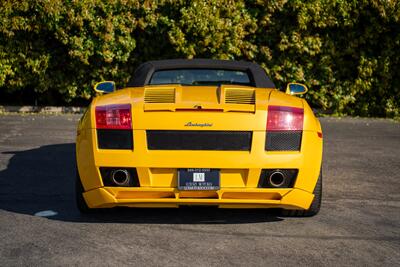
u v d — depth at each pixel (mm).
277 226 5090
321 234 4891
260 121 4844
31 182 6734
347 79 12766
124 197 4879
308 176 4914
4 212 5477
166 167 4758
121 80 12562
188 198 4820
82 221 5180
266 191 4820
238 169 4789
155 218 5281
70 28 11852
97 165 4828
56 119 11867
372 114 12977
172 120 4805
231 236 4801
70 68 12375
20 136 9852
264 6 12117
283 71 12570
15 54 12234
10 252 4391
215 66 6023
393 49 12570
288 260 4281
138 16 12117
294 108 5023
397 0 12023
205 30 11938
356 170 7648
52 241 4645
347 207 5801
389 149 9219
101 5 11805
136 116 4840
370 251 4504
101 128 4883
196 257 4312
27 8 11711
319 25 12203
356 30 12508
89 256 4316
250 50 12359
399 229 5082
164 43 12406
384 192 6477
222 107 4855
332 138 10156
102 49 11992
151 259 4266
